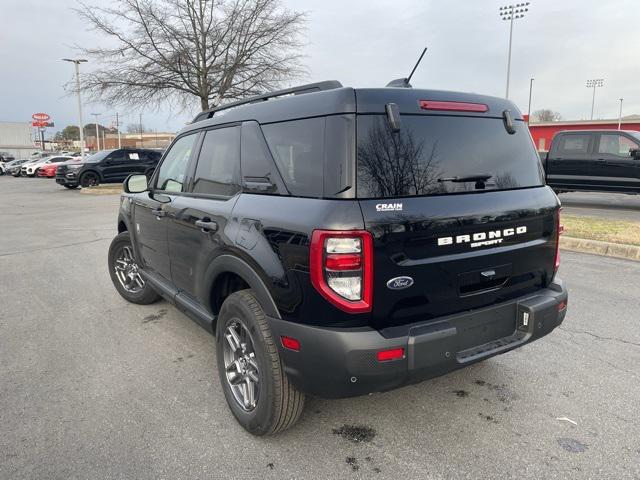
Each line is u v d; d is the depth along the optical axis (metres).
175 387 3.43
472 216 2.54
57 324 4.69
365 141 2.32
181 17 17.73
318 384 2.38
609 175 11.64
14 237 9.62
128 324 4.68
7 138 69.75
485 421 2.95
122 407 3.17
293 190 2.54
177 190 3.88
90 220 11.98
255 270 2.63
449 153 2.58
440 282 2.48
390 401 3.19
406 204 2.35
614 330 4.30
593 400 3.17
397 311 2.37
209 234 3.11
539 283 3.01
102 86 18.12
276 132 2.73
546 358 3.78
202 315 3.40
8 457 2.66
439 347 2.39
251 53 18.38
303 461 2.61
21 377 3.59
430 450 2.68
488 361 3.74
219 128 3.36
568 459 2.58
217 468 2.56
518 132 2.97
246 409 2.86
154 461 2.62
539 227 2.92
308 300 2.33
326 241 2.23
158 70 18.02
